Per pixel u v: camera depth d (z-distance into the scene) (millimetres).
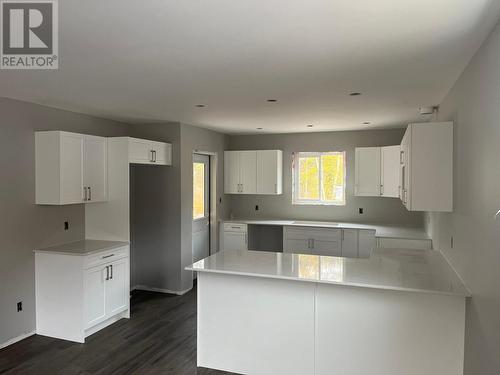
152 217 5445
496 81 1842
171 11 1771
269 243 6672
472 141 2348
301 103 3914
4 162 3617
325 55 2402
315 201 6477
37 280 3949
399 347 2773
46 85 3174
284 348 3039
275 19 1860
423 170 3021
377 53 2357
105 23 1912
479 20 1849
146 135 5391
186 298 5184
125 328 4160
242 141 6809
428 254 3744
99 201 4348
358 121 5117
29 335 3900
